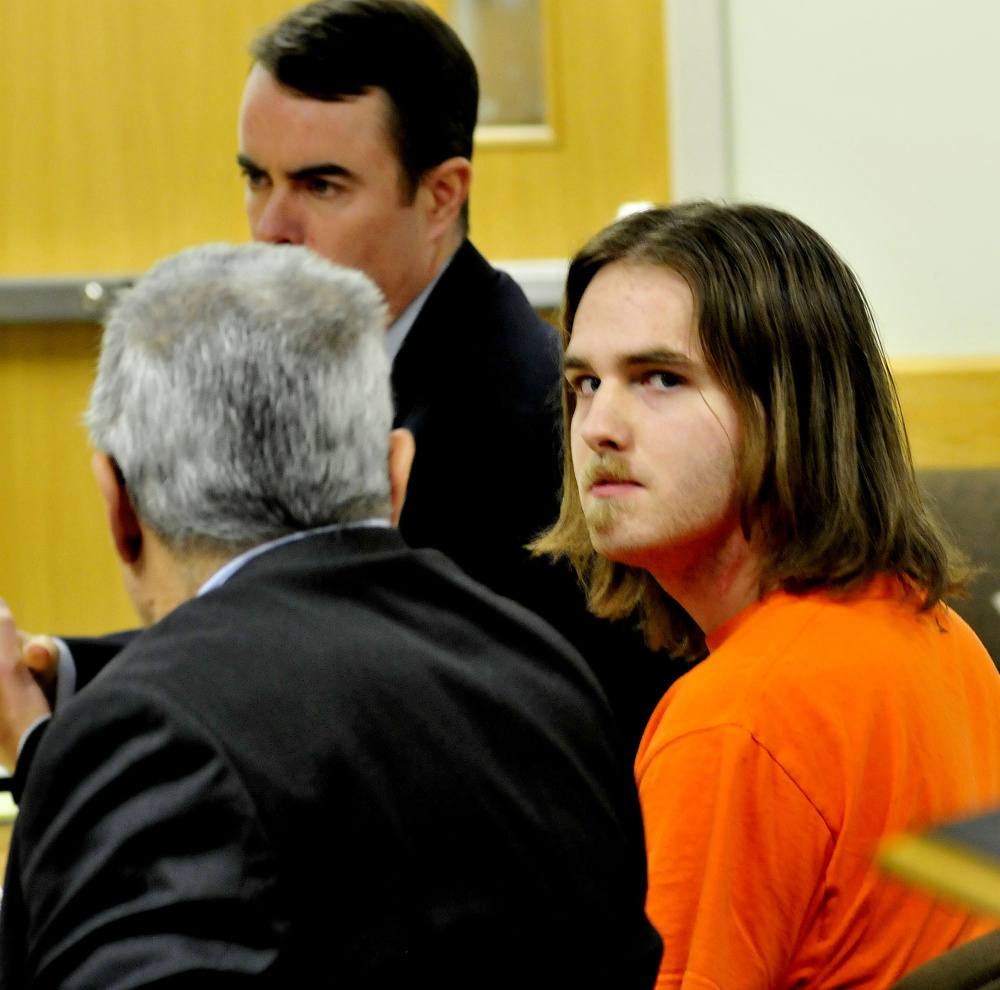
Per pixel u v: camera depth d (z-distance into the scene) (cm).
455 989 275
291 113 551
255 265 314
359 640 292
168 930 243
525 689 318
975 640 381
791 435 357
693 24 912
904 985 271
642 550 363
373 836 269
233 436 294
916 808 324
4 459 943
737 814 314
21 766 336
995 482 694
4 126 928
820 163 920
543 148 950
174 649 275
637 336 355
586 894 302
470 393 545
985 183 909
